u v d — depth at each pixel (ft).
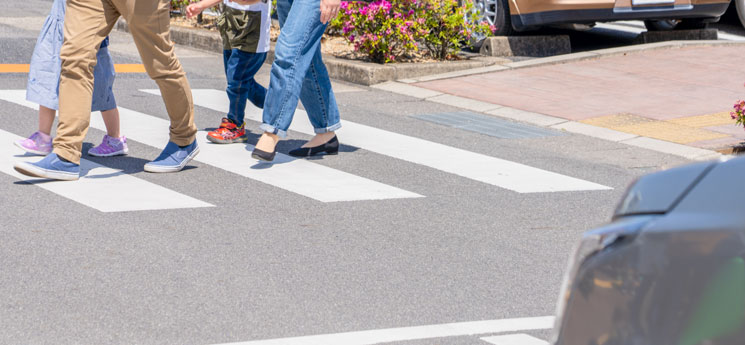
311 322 14.20
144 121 28.68
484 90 36.01
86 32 20.80
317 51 24.39
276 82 22.75
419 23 39.06
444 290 15.93
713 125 31.14
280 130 22.91
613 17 41.68
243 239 18.02
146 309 14.38
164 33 21.48
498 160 26.04
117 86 34.27
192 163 23.95
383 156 25.80
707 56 42.80
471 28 40.75
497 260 17.69
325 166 24.40
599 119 31.81
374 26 38.81
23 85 32.91
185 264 16.46
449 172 24.40
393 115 31.71
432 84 36.94
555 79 38.01
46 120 23.22
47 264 16.10
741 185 6.74
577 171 25.35
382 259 17.34
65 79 21.12
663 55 42.88
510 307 15.29
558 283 16.61
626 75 38.86
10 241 17.15
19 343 12.96
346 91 35.83
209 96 33.50
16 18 49.24
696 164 7.22
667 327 6.71
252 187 21.94
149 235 17.93
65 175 21.34
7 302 14.38
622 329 6.99
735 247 6.44
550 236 19.40
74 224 18.35
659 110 33.14
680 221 6.80
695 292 6.59
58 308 14.25
